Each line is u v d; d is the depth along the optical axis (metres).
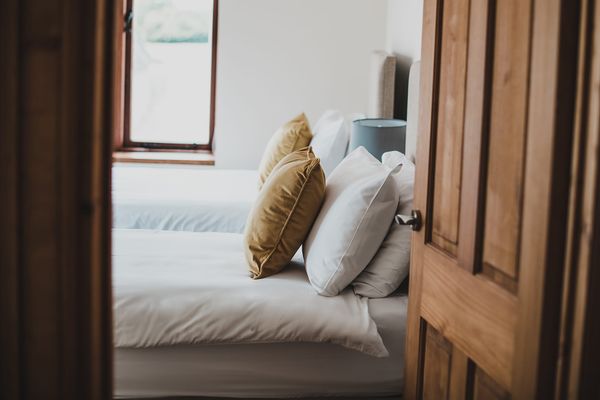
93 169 1.13
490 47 1.58
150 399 2.23
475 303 1.62
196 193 4.02
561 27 1.25
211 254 2.78
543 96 1.31
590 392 1.27
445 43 1.87
